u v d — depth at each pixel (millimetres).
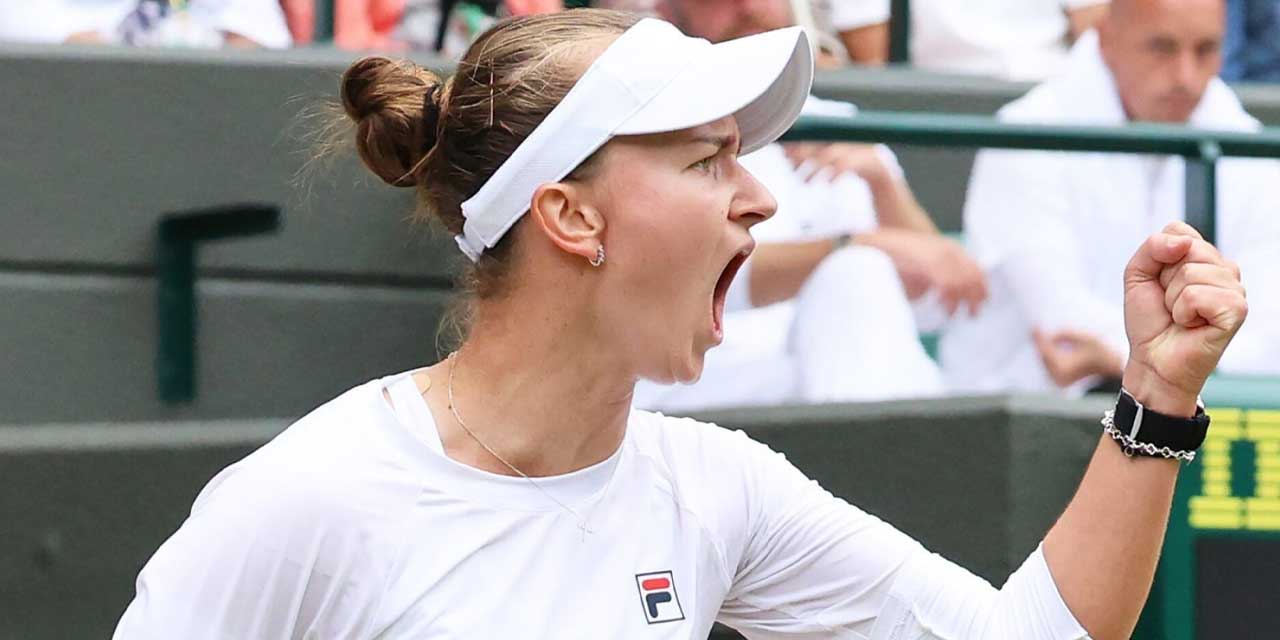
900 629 7219
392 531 6500
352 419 6680
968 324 15414
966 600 7184
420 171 6984
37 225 15234
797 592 7340
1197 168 14562
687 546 6965
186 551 6496
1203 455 13742
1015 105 16500
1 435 14781
